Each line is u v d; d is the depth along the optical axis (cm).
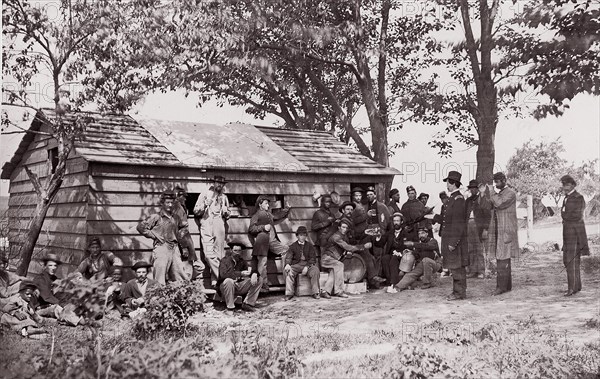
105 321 843
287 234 1266
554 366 538
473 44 1264
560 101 917
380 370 538
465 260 1005
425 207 1217
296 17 1516
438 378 519
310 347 674
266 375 510
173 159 1131
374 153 1678
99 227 1030
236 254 1084
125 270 1027
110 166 1055
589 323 720
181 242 1059
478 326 744
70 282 527
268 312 1012
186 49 1178
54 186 1061
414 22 1661
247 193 1223
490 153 1211
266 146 1341
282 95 1925
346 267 1198
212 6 1225
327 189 1342
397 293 1139
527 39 963
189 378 412
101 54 1042
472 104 1300
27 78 1029
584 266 1095
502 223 1014
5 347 608
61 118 1051
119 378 423
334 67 1873
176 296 771
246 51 1373
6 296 746
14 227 1351
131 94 1108
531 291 978
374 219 1270
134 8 1096
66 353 506
